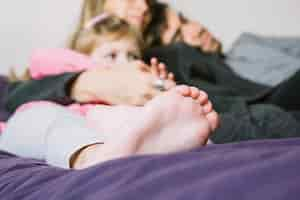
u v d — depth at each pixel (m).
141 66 0.83
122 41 1.22
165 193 0.33
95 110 0.66
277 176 0.32
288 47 1.74
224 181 0.32
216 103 1.02
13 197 0.44
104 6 1.35
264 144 0.45
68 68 1.06
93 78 0.85
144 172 0.38
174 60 1.30
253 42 1.75
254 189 0.31
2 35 1.54
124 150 0.50
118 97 0.78
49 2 1.59
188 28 1.67
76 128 0.59
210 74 1.36
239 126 0.81
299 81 1.17
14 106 0.99
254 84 1.39
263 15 1.87
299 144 0.44
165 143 0.54
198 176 0.35
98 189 0.37
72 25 1.58
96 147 0.53
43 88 0.93
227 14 1.86
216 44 1.73
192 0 1.82
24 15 1.57
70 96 0.87
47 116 0.66
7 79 1.38
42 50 1.13
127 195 0.34
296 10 1.87
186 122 0.55
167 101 0.54
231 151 0.41
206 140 0.57
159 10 1.62
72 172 0.45
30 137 0.64
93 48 1.21
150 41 1.51
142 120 0.52
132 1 1.42
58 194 0.40
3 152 0.69
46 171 0.49
